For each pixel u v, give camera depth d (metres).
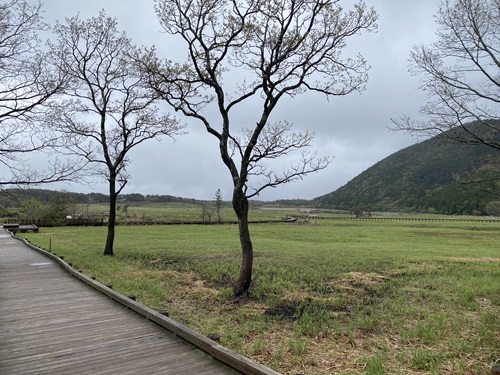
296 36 10.86
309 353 6.29
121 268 14.19
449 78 8.91
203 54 11.43
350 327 7.61
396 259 17.92
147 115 21.27
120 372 4.37
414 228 52.06
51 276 11.48
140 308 6.95
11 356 4.88
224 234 34.34
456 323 7.74
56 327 6.18
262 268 14.68
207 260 16.97
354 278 13.02
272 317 8.34
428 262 17.34
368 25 11.02
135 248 21.56
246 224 10.82
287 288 11.28
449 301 10.02
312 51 10.99
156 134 19.09
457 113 8.70
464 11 8.81
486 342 6.72
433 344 6.73
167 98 11.88
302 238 32.00
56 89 11.04
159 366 4.55
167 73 11.97
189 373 4.35
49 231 38.09
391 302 9.80
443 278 13.28
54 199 49.56
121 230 39.41
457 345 6.59
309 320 7.91
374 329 7.61
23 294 8.86
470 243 29.77
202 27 11.09
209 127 11.60
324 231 42.06
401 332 7.15
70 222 48.34
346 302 9.89
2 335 5.76
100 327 6.18
